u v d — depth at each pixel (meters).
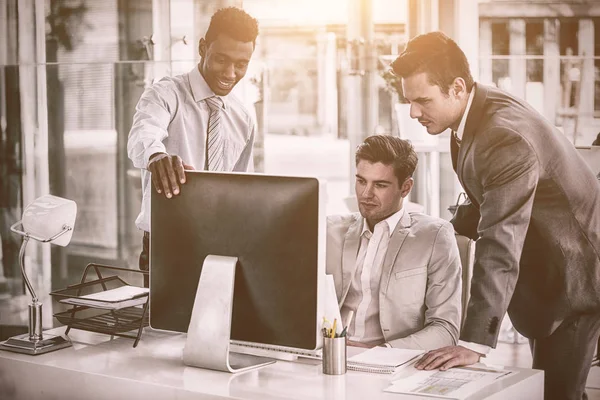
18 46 4.43
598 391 3.49
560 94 4.17
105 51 4.41
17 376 1.95
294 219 1.76
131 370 1.85
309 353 1.89
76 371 1.84
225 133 2.88
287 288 1.79
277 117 5.16
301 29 4.60
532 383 1.79
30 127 4.38
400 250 2.38
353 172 4.43
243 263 1.83
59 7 4.41
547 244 2.37
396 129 4.33
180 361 1.93
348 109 4.43
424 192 4.21
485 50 4.21
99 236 4.31
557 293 2.40
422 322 2.37
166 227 1.94
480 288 2.09
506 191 2.13
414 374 1.81
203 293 1.85
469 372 1.82
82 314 3.12
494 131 2.17
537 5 4.16
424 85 2.21
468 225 2.51
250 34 2.71
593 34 4.12
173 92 2.79
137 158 2.37
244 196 1.82
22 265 2.06
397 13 4.31
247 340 1.85
